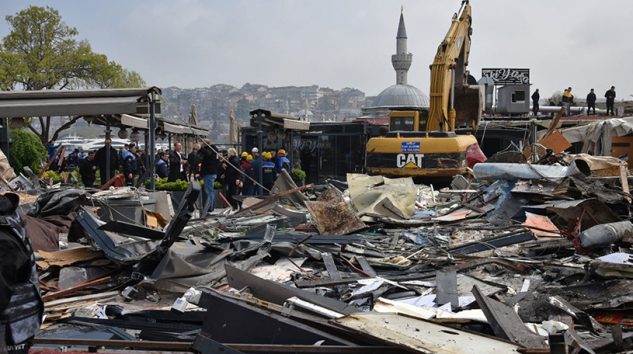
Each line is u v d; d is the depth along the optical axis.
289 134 24.78
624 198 11.79
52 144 27.44
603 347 5.83
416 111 24.20
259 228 11.52
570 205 11.06
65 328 6.51
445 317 6.21
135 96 15.05
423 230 11.86
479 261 9.05
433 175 18.98
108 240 8.55
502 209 12.76
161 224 11.77
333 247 10.42
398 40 112.69
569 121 31.77
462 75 24.30
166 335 6.19
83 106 14.75
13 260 4.03
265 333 5.56
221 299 5.86
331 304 6.32
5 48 38.44
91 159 20.64
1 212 4.11
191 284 8.02
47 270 8.45
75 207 11.17
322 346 5.12
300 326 5.49
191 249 8.74
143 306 7.57
